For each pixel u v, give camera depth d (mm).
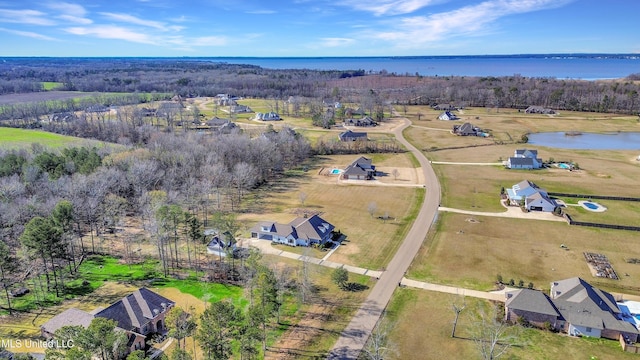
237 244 76312
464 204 97188
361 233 81562
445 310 56500
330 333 51656
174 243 76938
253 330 45031
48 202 78750
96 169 95875
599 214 90062
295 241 76062
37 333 51500
